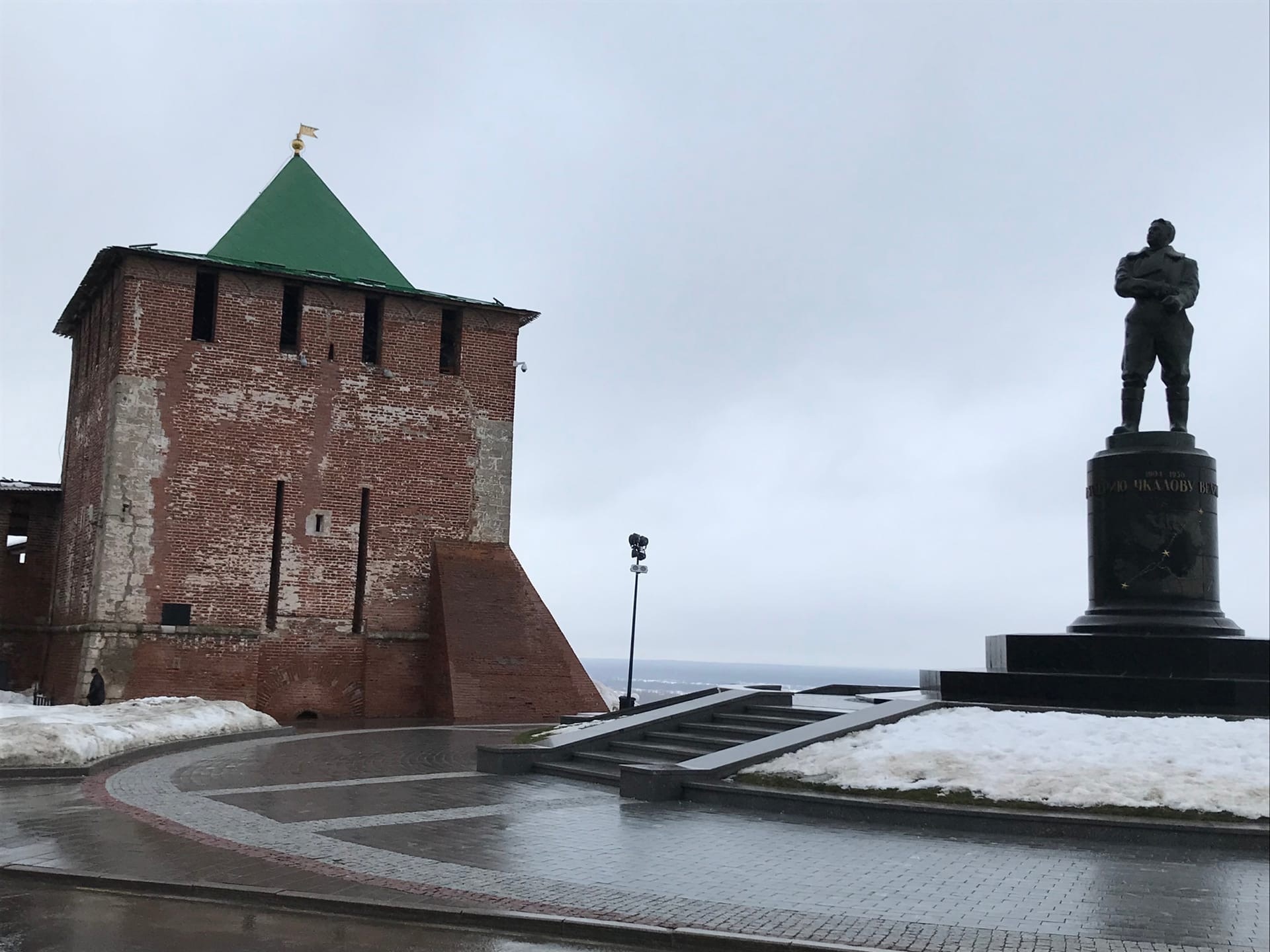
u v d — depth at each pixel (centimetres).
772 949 816
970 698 1716
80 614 3222
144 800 1491
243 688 3153
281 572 3275
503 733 2623
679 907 920
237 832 1252
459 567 3459
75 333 3834
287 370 3350
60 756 1775
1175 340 1859
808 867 1073
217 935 854
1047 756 1380
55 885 1024
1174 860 1107
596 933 860
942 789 1337
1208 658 1662
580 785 1692
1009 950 794
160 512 3125
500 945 840
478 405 3641
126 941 830
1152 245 1897
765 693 2148
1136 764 1329
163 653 3067
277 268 3325
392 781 1703
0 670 3516
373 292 3484
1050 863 1090
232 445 3247
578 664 3381
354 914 927
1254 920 880
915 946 805
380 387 3484
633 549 3941
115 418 3094
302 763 1944
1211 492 1802
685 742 1897
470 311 3662
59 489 3647
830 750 1527
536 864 1088
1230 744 1368
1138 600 1775
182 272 3225
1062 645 1727
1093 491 1845
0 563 3584
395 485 3475
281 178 3684
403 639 3419
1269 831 1148
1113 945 805
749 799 1429
